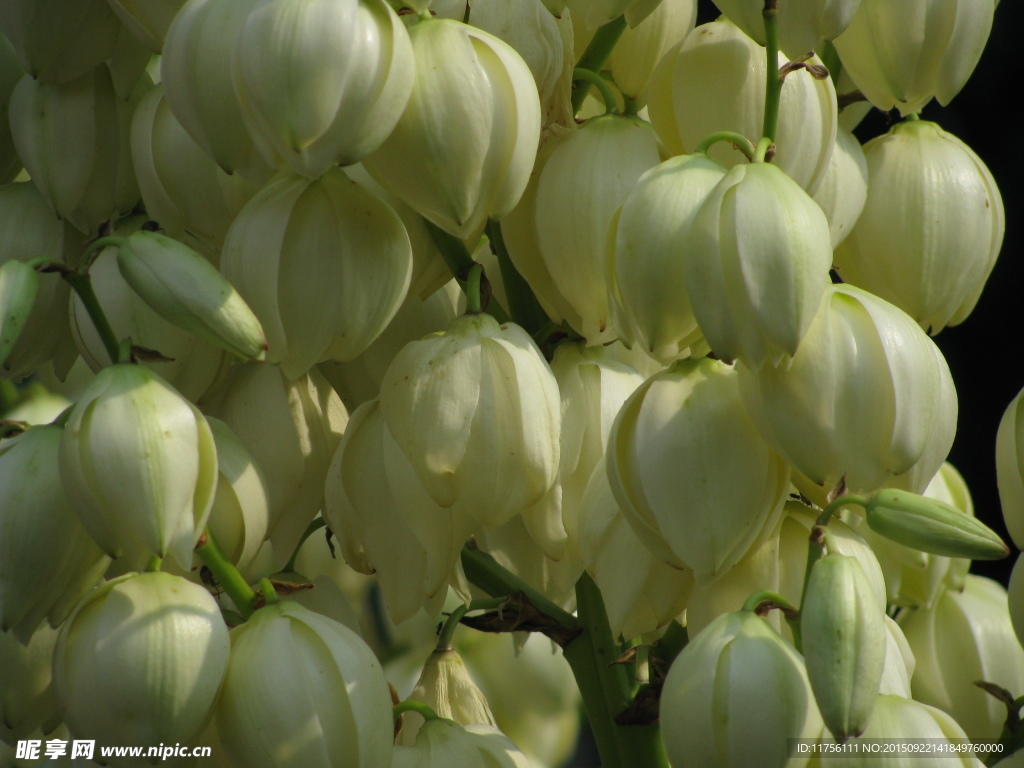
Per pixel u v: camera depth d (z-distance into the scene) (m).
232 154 0.86
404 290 0.88
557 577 0.91
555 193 0.89
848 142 0.91
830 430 0.83
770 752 0.81
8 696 0.89
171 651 0.82
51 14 0.90
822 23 0.85
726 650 0.82
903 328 0.84
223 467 0.87
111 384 0.83
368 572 0.91
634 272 0.84
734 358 0.83
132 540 0.83
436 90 0.85
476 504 0.86
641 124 0.90
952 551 0.82
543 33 0.88
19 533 0.84
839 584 0.80
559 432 0.87
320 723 0.83
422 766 0.88
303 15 0.83
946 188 0.91
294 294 0.87
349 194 0.88
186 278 0.83
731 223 0.83
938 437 0.85
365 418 0.90
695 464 0.84
